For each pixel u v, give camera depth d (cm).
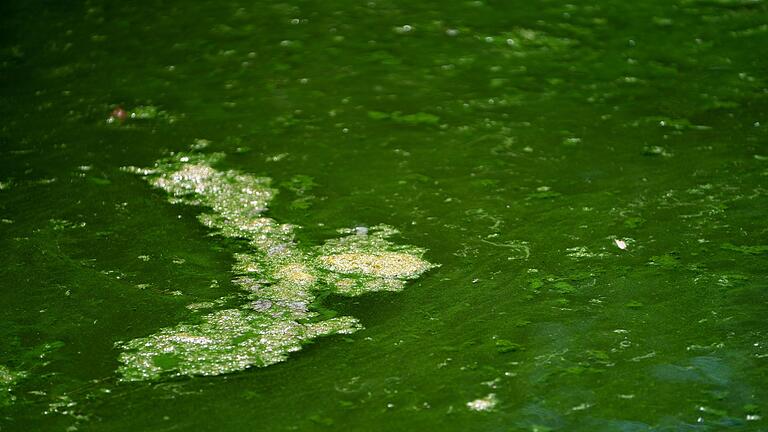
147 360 293
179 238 359
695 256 334
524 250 345
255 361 292
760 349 285
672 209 364
